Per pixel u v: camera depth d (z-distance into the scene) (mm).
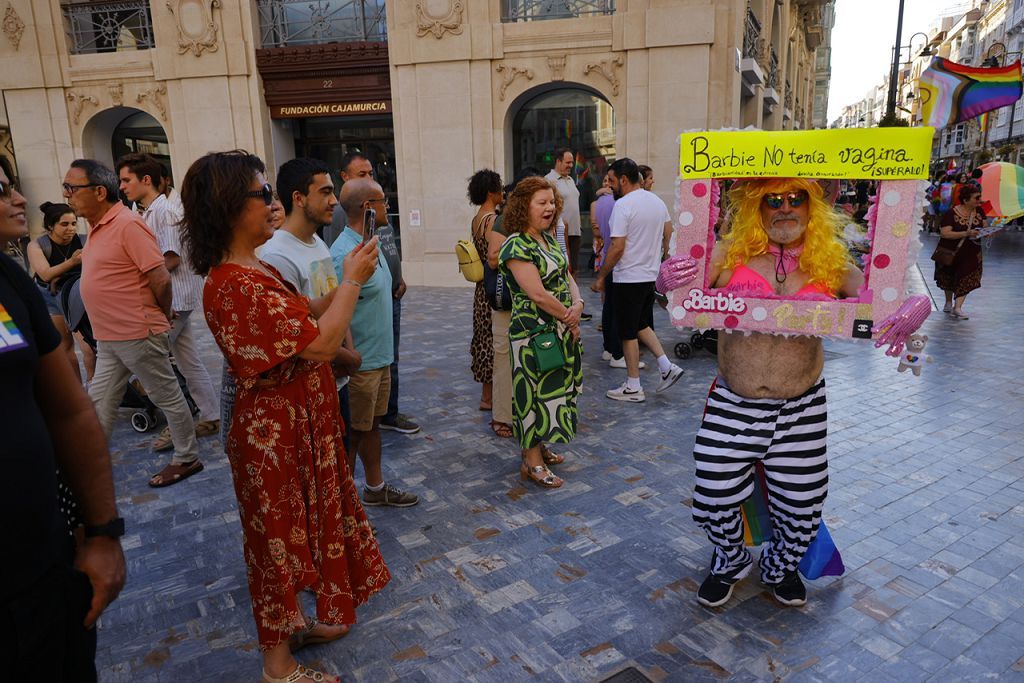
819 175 2150
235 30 11555
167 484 3934
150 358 3775
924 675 2277
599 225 7355
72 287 5055
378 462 3547
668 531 3277
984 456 4078
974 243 8008
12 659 1176
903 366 2227
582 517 3432
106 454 1479
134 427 4926
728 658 2383
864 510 3418
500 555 3088
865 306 2191
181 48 11688
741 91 12594
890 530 3219
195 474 4078
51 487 1258
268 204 2037
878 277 2166
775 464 2461
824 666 2330
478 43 11062
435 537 3260
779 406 2398
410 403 5367
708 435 2484
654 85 10680
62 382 1418
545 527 3336
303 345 1922
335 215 4227
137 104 12188
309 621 2521
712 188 2287
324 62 11633
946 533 3188
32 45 12141
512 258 3451
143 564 3094
